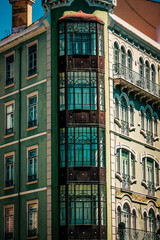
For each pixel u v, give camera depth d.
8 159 49.31
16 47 50.59
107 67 46.41
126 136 47.66
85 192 43.59
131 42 50.44
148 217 49.38
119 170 46.41
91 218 43.22
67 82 45.16
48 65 46.94
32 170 46.84
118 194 45.72
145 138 50.56
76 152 44.12
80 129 44.50
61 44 46.03
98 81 45.31
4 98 50.75
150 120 51.94
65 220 43.25
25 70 49.22
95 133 44.53
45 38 47.69
